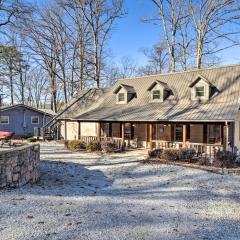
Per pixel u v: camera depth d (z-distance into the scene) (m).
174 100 20.69
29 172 9.06
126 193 8.73
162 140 21.80
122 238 5.07
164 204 7.58
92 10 32.53
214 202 8.03
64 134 29.69
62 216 5.95
